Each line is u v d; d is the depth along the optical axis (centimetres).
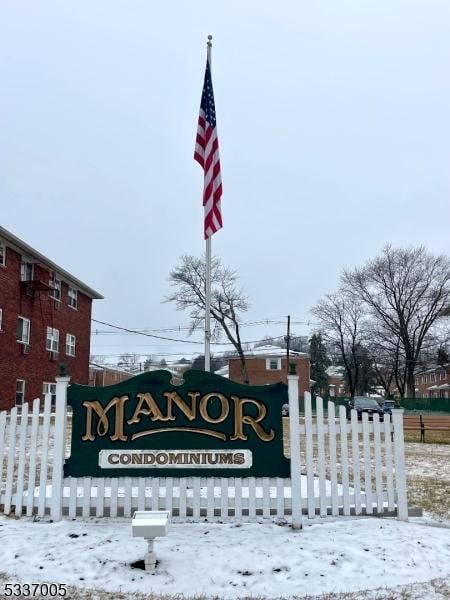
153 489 638
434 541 571
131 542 561
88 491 643
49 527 609
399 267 5625
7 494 663
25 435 669
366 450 665
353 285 5928
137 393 654
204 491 762
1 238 2603
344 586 469
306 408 654
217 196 1015
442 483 923
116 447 646
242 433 646
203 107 1082
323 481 647
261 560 518
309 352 8338
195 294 5178
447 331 5806
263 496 636
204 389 655
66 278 3372
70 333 3428
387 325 5766
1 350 2573
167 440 645
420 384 9200
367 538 575
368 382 7662
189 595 450
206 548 546
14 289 2725
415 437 2164
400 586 468
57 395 654
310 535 588
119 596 447
